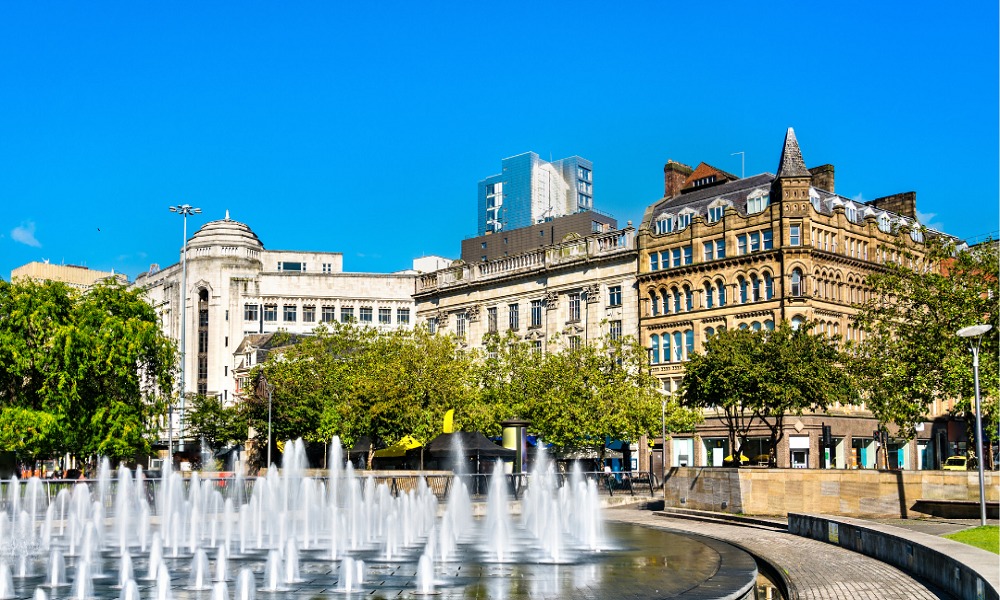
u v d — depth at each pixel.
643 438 81.50
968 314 47.00
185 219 80.88
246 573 21.31
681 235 81.69
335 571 25.02
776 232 75.31
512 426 56.59
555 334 82.44
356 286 126.69
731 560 26.98
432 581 22.69
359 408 67.06
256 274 125.31
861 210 84.75
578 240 89.94
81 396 53.88
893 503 39.91
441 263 150.50
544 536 34.62
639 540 33.00
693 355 59.53
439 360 71.00
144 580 23.77
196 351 125.06
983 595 18.02
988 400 46.62
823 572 25.11
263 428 77.75
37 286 55.31
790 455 73.75
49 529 33.16
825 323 75.25
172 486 41.09
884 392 51.50
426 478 49.56
